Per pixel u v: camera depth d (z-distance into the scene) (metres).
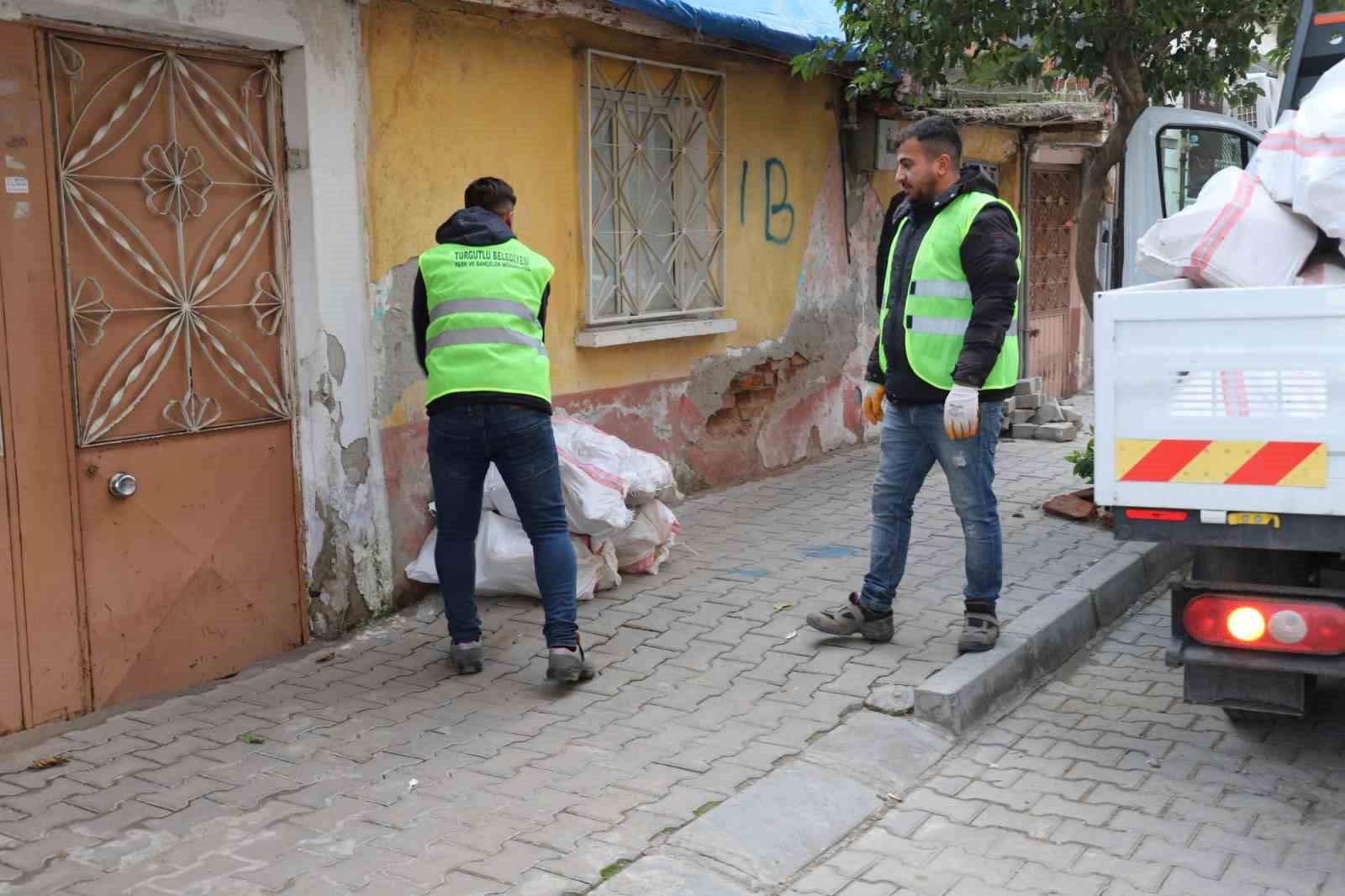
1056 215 13.40
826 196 9.58
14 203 4.37
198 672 5.11
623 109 7.53
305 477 5.52
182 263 4.97
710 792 4.08
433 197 6.11
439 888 3.47
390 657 5.40
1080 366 14.18
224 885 3.47
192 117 4.99
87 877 3.51
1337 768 4.42
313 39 5.33
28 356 4.43
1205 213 4.20
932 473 8.86
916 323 5.04
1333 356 3.70
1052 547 6.95
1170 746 4.62
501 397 4.91
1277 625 4.01
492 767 4.27
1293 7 7.27
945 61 8.22
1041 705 5.06
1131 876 3.67
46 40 4.45
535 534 5.02
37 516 4.50
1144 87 7.98
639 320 7.76
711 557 6.83
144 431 4.85
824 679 5.05
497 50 6.45
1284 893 3.56
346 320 5.61
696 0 7.09
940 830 4.00
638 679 5.09
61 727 4.58
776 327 9.09
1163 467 3.95
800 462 9.50
